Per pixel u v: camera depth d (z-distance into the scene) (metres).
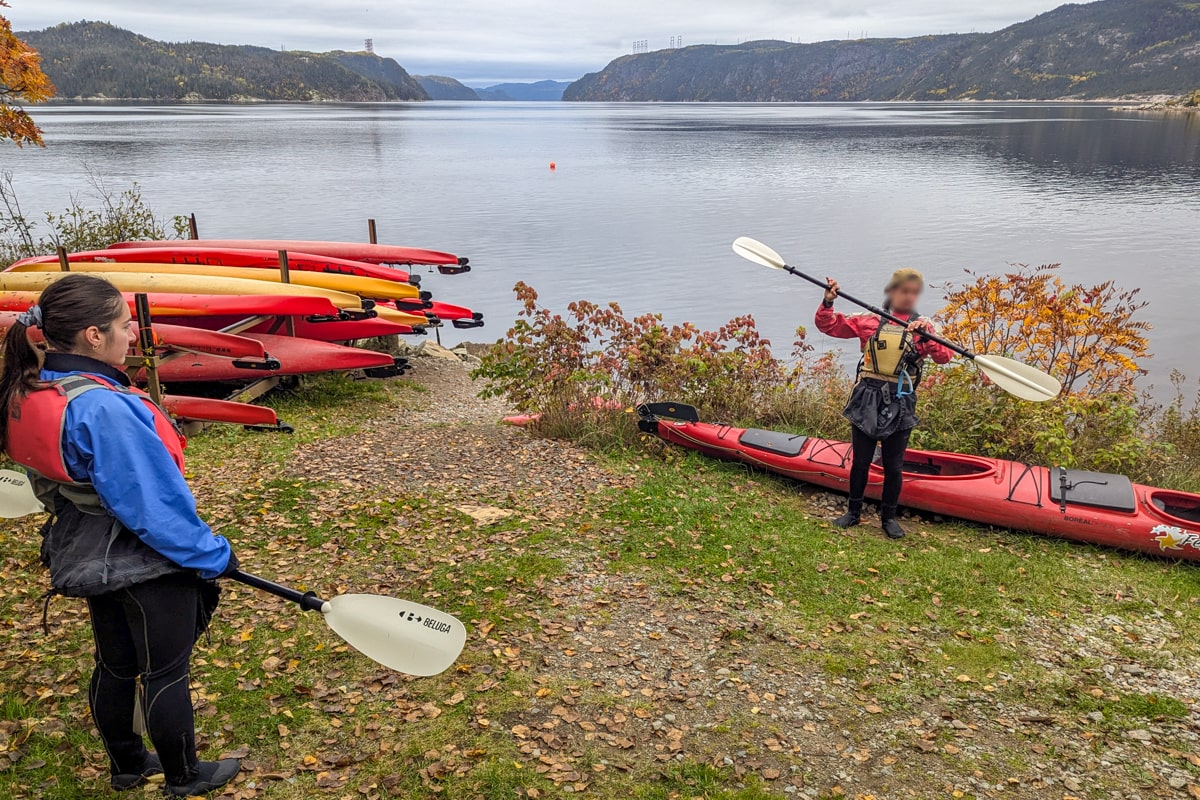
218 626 3.58
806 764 2.93
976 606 4.21
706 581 4.34
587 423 6.86
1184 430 7.73
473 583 4.15
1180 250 26.33
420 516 4.99
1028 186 44.56
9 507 2.76
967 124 122.44
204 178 44.38
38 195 34.84
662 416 6.62
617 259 25.50
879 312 4.80
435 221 32.34
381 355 8.47
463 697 3.19
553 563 4.43
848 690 3.41
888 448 4.98
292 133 93.88
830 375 8.17
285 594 2.43
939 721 3.22
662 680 3.41
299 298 8.14
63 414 1.99
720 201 39.69
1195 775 2.94
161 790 2.57
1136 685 3.53
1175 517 4.85
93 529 2.10
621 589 4.20
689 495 5.57
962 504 5.32
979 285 7.93
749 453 6.20
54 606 3.65
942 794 2.80
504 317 18.83
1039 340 7.64
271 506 5.03
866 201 39.28
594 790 2.73
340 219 31.59
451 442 6.71
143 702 2.31
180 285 8.60
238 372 7.79
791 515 5.38
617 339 7.57
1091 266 24.02
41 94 10.45
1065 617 4.13
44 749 2.74
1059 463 6.15
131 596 2.13
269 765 2.76
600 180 50.22
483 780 2.74
